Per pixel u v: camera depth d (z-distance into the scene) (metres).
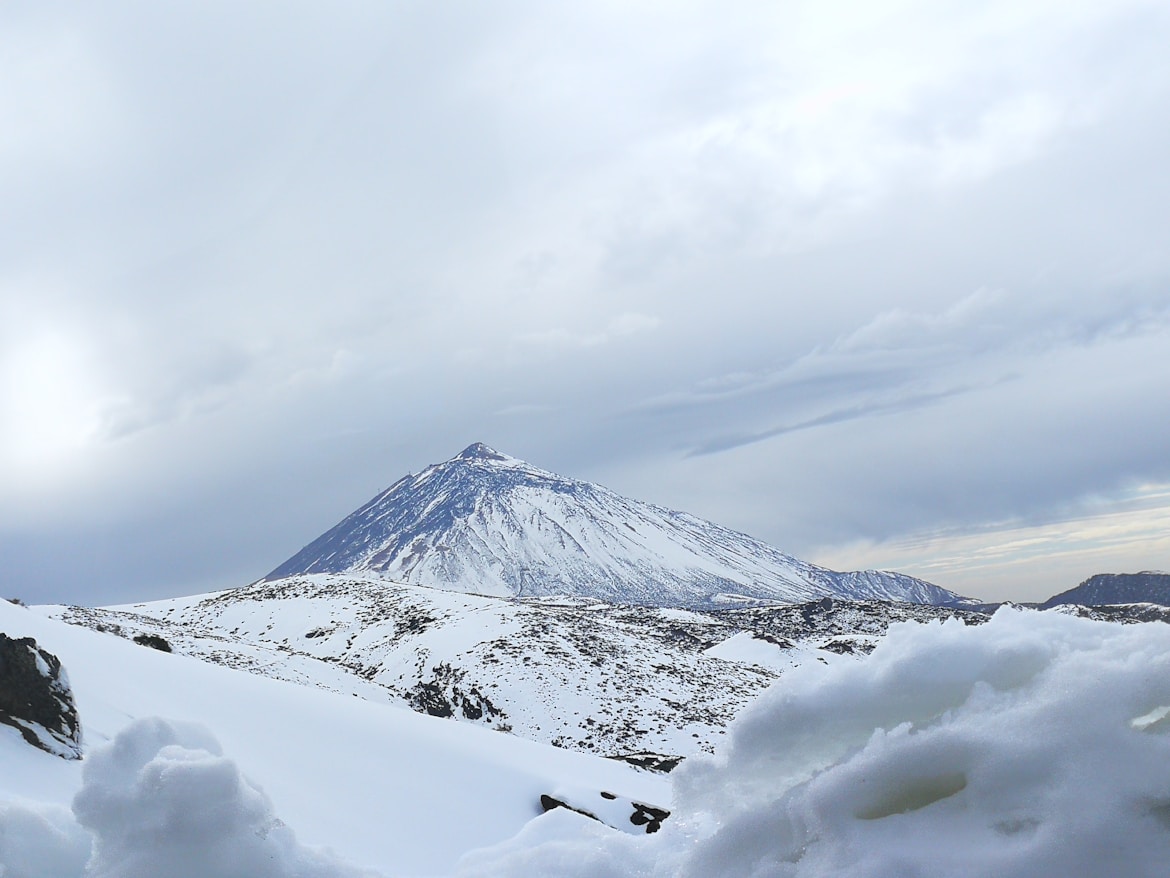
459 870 1.82
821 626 82.69
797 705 1.43
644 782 20.11
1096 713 1.17
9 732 9.48
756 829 1.40
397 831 12.66
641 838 1.69
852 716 1.40
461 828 13.68
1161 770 1.10
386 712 20.69
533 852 1.73
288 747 14.97
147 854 1.58
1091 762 1.13
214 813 1.60
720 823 1.49
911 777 1.27
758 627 83.00
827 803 1.30
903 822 1.25
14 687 9.95
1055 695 1.22
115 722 12.59
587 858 1.64
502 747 20.09
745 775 1.48
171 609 72.44
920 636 1.44
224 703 16.48
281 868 1.60
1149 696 1.15
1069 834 1.09
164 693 15.83
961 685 1.35
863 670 1.44
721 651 58.50
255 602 68.62
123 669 16.77
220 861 1.57
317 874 1.63
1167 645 1.20
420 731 19.02
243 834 1.61
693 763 1.55
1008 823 1.17
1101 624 1.36
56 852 1.93
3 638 10.34
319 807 12.59
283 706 17.61
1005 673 1.33
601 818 15.55
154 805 1.60
